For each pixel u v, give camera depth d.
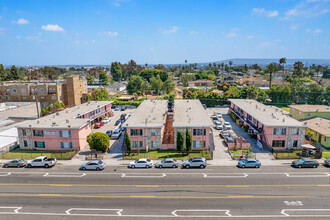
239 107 61.66
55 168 38.56
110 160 41.59
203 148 45.19
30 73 166.62
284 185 30.92
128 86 127.81
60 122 49.09
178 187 30.81
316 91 85.94
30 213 25.61
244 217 24.08
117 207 26.33
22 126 46.69
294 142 44.75
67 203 27.44
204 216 24.34
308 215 24.28
